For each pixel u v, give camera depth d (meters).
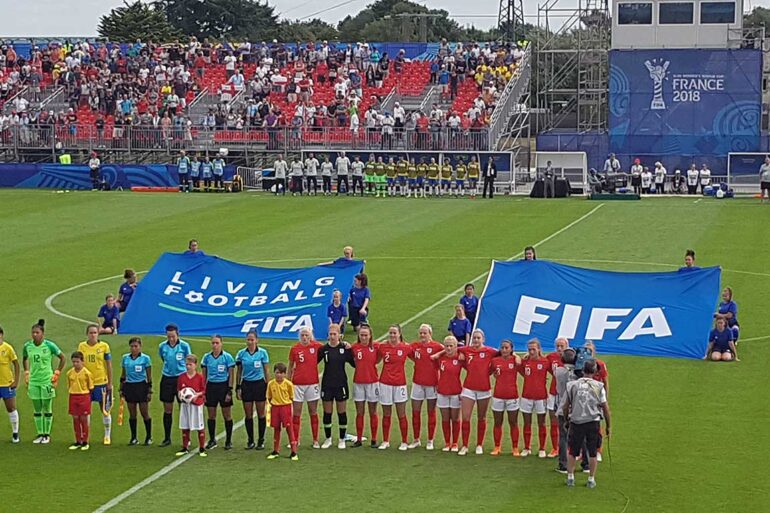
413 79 71.31
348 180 59.38
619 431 21.53
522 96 69.50
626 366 26.39
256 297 30.38
